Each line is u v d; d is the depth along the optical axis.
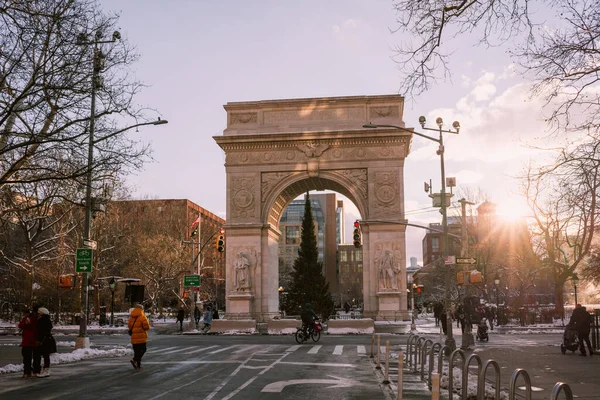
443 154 32.84
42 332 19.47
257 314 61.78
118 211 83.12
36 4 22.94
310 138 63.34
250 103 65.38
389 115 63.59
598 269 57.56
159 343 36.97
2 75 23.06
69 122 24.47
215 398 14.93
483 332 38.69
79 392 15.91
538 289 108.38
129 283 66.12
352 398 15.05
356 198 62.69
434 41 13.44
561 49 14.60
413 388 16.72
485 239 77.69
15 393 15.77
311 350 30.61
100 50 24.55
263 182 64.06
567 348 28.20
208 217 148.25
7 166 30.62
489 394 15.02
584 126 15.78
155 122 26.81
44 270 68.19
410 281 110.50
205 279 105.44
